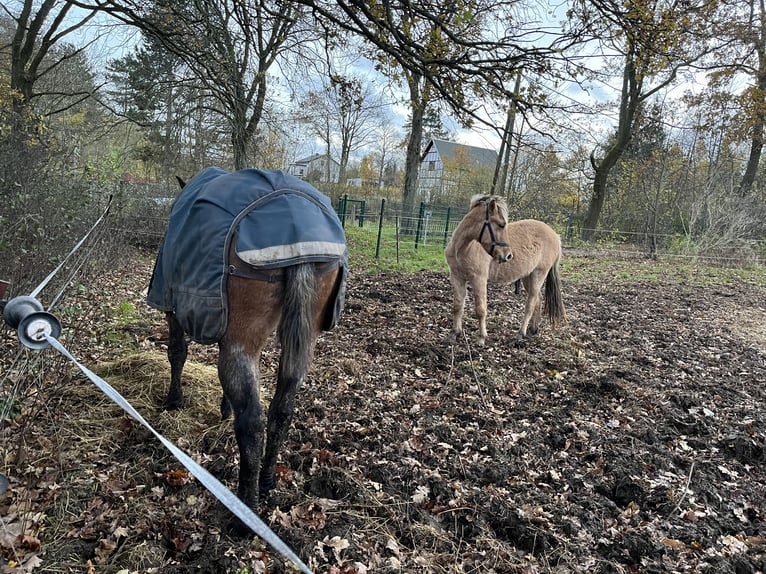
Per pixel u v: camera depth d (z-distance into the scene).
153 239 11.56
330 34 7.25
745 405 4.70
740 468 3.62
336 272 2.58
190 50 7.76
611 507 3.05
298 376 2.40
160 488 2.81
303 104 12.48
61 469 2.82
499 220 5.41
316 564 2.38
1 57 14.48
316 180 34.12
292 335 2.28
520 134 6.43
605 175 20.89
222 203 2.35
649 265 15.48
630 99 19.66
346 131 37.25
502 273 6.11
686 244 17.69
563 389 4.80
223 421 3.53
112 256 7.66
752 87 17.56
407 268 11.93
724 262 16.55
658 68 6.49
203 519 2.61
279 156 23.81
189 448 3.21
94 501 2.64
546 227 6.52
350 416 3.86
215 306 2.25
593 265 14.89
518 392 4.67
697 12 6.41
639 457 3.59
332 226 2.53
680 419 4.27
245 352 2.35
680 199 20.08
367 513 2.80
